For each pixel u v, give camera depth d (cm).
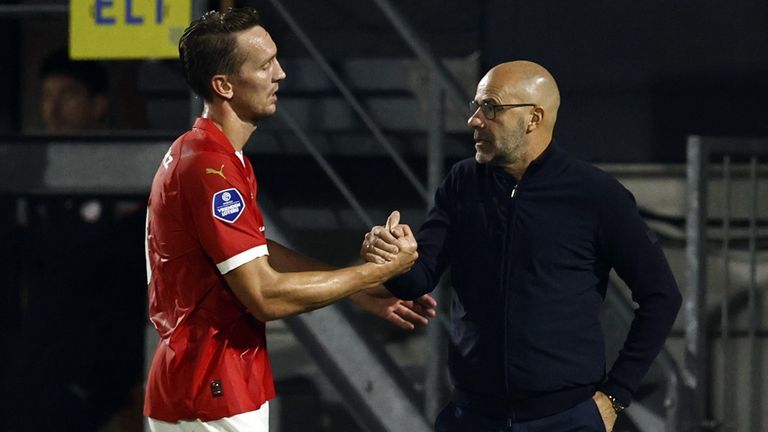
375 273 1392
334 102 2322
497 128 1466
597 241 1479
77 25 2006
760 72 2228
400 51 2331
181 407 1371
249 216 1345
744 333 2205
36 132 2286
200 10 1983
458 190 1521
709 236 2211
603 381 1515
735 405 2198
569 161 1486
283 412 2275
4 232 2527
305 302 1355
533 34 2283
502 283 1476
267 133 2327
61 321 2458
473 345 1496
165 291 1382
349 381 1920
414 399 1903
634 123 2253
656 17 2245
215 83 1363
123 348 2489
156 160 2077
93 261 2495
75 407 2444
